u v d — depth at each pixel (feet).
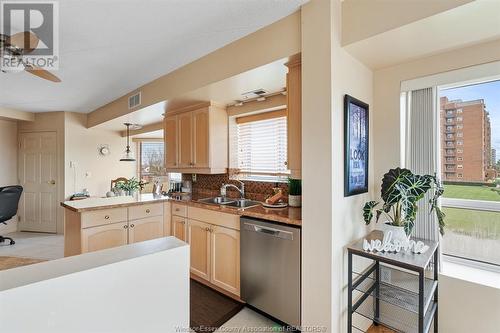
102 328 2.90
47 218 16.24
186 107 10.94
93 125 16.05
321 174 5.41
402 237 5.50
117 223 8.83
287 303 6.38
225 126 10.81
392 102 6.75
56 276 2.58
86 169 16.99
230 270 7.93
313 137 5.51
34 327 2.45
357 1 5.32
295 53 5.82
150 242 3.67
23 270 2.67
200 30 6.43
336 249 5.43
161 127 15.37
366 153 6.63
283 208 7.80
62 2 5.19
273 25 6.18
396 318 6.31
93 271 2.81
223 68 7.34
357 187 6.15
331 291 5.29
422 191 5.42
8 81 9.96
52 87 10.85
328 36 5.24
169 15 5.75
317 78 5.40
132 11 5.55
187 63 8.48
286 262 6.36
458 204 6.25
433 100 6.22
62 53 7.58
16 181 16.80
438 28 4.81
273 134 10.07
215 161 10.43
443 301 6.06
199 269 9.03
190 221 9.43
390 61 6.40
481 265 5.99
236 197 10.93
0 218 13.37
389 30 4.90
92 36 6.62
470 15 4.38
